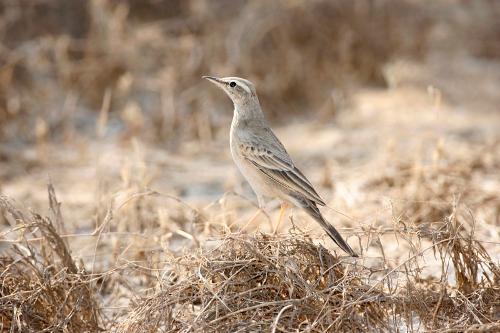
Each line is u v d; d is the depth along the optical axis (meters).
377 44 20.88
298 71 19.61
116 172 15.72
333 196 14.21
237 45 19.47
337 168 15.74
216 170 16.25
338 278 9.15
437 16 23.88
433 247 9.37
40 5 19.83
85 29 20.20
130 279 10.79
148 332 8.65
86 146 17.23
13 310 8.94
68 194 14.57
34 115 18.12
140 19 20.89
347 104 19.47
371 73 20.69
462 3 24.67
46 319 9.18
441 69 21.27
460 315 8.95
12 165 16.14
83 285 9.40
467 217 11.81
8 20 19.33
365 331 8.55
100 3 19.59
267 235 9.35
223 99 19.06
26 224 9.70
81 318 9.42
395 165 15.08
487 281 9.53
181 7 21.00
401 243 11.29
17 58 18.30
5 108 17.66
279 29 19.95
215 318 8.37
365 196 13.42
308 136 18.09
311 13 20.16
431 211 12.30
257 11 19.97
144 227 12.02
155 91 19.22
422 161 15.44
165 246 9.90
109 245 11.92
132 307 9.38
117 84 19.02
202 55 19.25
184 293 8.83
